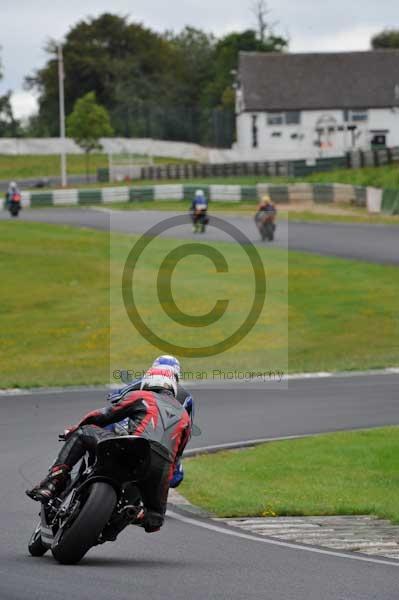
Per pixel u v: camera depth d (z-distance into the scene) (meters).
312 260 147.75
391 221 185.75
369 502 41.59
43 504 29.56
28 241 172.12
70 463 29.53
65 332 106.19
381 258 148.25
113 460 28.58
